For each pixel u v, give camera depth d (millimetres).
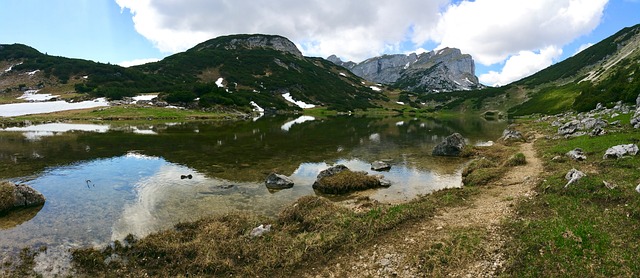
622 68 126375
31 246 14602
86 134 54781
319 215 16516
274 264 12562
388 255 13000
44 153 36406
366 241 14117
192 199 21312
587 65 198875
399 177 27578
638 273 9891
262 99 176125
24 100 126125
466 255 12406
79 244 14812
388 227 15273
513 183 22031
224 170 29484
